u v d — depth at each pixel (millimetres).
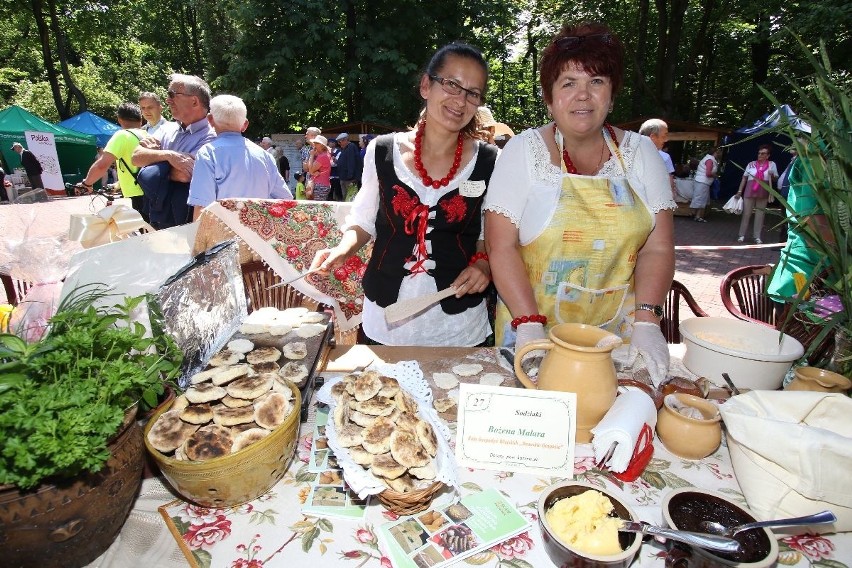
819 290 1725
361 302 2635
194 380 1091
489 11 16797
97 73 24734
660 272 1620
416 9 15781
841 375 1238
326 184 9758
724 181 14305
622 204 1572
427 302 1613
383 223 1916
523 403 1120
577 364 1109
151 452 916
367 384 1094
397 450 947
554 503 932
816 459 870
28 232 1424
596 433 1083
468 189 1820
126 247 1192
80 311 957
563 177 1580
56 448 695
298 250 2506
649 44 19172
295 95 15094
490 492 1040
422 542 909
